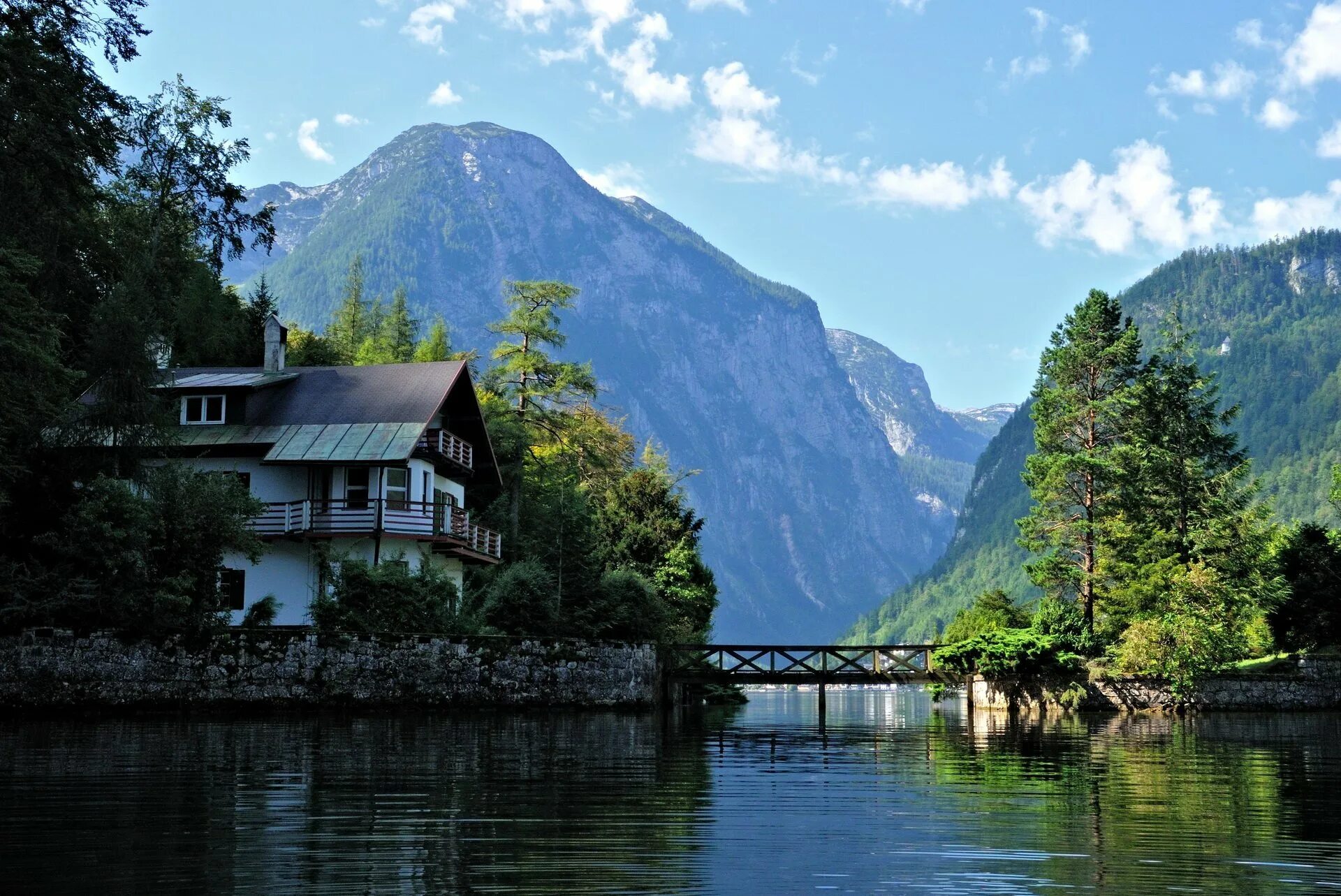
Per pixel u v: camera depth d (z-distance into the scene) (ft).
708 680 178.60
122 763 74.38
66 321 150.82
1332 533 220.02
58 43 143.74
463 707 135.74
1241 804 64.23
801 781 73.36
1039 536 200.54
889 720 156.87
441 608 142.92
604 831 53.11
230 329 210.79
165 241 186.29
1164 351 217.15
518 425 210.79
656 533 217.77
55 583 118.01
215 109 189.78
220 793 61.62
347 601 135.03
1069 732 128.67
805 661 180.65
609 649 155.33
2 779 66.59
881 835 53.52
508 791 64.34
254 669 123.24
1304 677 186.29
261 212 194.59
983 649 179.83
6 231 136.77
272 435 154.30
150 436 133.90
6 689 113.70
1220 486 209.36
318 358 235.81
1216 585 189.26
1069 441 206.90
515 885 42.93
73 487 126.72
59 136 140.05
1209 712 179.01
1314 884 44.24
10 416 111.45
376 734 98.89
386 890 41.88
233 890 41.60
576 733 108.88
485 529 176.65
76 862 45.32
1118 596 190.90
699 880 44.29
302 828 52.31
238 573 153.99
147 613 119.65
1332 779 76.89
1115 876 45.39
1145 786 72.18
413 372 164.96
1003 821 57.52
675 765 80.84
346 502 152.66
